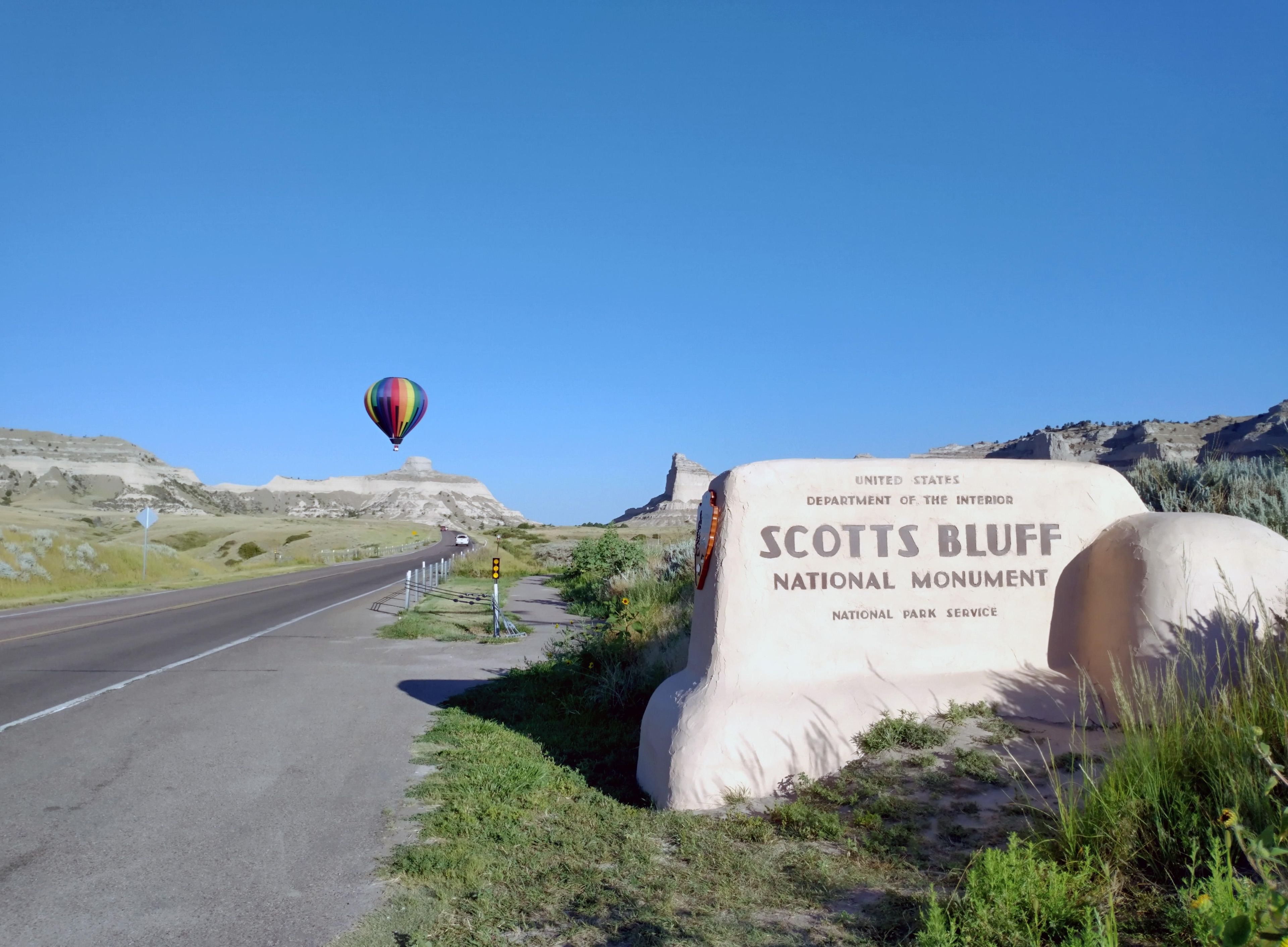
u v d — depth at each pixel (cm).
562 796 578
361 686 1043
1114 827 381
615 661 944
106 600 2378
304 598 2441
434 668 1184
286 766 674
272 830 523
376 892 428
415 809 564
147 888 436
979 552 606
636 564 2388
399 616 1909
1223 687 477
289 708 902
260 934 383
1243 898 288
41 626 1681
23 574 2653
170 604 2217
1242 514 756
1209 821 363
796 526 592
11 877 451
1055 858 386
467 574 3681
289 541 7888
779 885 416
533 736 762
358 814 554
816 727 542
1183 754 418
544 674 1038
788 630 578
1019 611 605
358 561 5825
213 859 475
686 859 452
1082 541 616
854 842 450
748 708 547
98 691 997
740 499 591
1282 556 544
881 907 383
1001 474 621
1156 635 530
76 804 577
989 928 321
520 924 388
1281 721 404
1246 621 512
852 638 584
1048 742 526
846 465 610
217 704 927
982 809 464
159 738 769
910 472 612
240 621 1811
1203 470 896
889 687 570
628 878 432
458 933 380
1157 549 550
